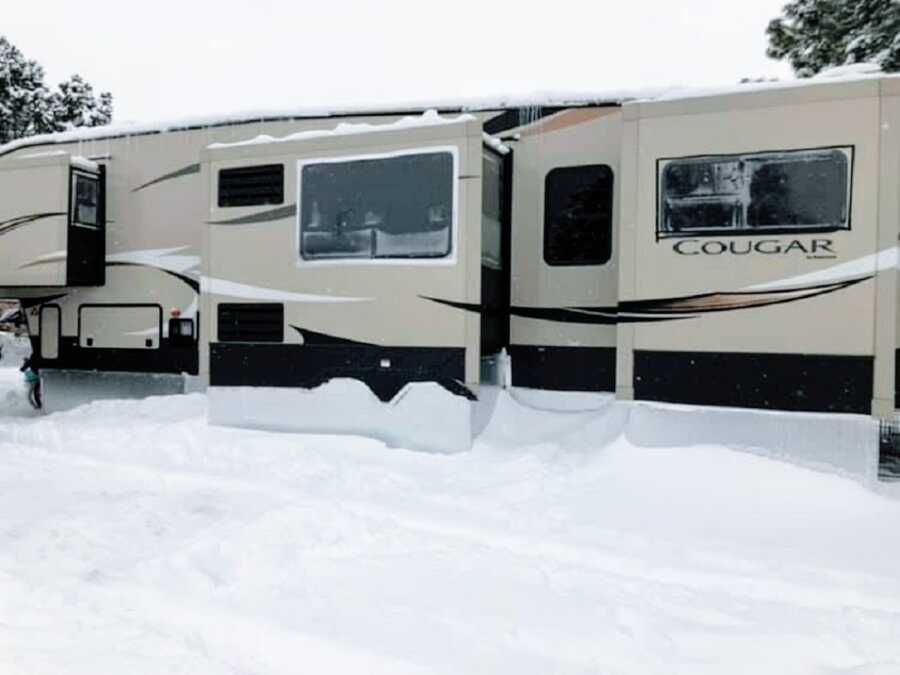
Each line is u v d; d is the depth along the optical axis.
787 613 2.97
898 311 4.54
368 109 6.85
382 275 5.82
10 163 7.60
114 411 7.38
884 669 2.42
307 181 6.09
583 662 2.52
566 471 5.01
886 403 4.49
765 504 4.24
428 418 5.66
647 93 5.95
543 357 6.19
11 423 7.00
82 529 3.90
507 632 2.73
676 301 5.01
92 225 7.75
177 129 7.55
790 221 4.74
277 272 6.19
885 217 4.52
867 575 3.32
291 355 6.13
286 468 5.16
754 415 4.79
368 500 4.40
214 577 3.25
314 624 2.77
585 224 6.08
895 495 4.41
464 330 5.57
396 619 2.83
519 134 6.27
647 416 5.05
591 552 3.58
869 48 11.80
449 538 3.81
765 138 4.80
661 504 4.31
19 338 16.80
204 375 6.45
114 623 2.80
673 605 3.02
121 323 7.79
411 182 5.73
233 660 2.53
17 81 22.52
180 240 7.54
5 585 3.14
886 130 4.53
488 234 5.95
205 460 5.43
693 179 4.98
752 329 4.82
